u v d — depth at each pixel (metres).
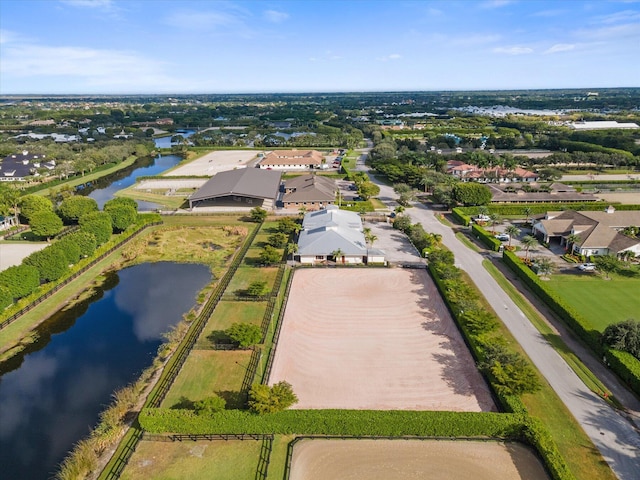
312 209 130.12
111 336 66.31
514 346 60.16
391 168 166.50
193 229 114.44
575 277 81.31
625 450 42.72
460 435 44.84
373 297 75.25
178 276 86.75
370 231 107.38
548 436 42.50
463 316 63.00
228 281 82.50
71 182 174.25
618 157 186.75
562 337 62.41
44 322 70.62
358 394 51.28
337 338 63.16
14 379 56.78
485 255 94.19
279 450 43.69
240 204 135.12
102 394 53.66
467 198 125.00
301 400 50.22
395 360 57.91
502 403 48.38
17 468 42.94
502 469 41.06
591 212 105.31
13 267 72.94
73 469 41.31
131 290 80.88
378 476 40.47
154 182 171.62
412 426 44.69
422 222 117.56
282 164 196.00
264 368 56.59
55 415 50.22
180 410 46.34
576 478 39.47
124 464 42.16
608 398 49.91
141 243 103.38
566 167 191.12
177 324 69.00
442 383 53.16
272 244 97.88
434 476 40.44
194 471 41.25
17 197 119.56
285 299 74.88
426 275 83.81
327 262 90.06
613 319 66.06
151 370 57.44
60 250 81.69
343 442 44.66
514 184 156.88
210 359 58.62
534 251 94.88
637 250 87.88
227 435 45.69
